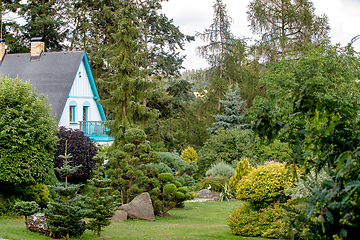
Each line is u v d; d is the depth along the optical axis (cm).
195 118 3844
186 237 1089
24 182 1523
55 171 2014
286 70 2497
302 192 966
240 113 3581
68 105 2603
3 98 1449
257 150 2894
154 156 1741
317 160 471
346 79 2184
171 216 1695
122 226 1380
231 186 2327
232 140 2988
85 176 2131
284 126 483
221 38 3897
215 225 1408
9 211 1434
